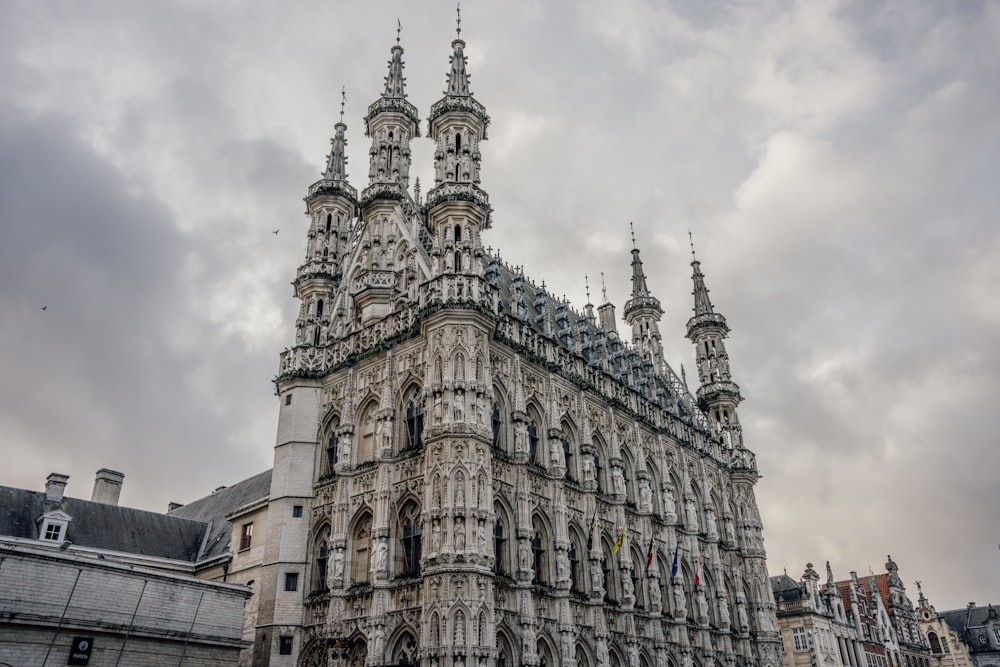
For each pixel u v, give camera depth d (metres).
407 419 40.72
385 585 36.53
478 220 44.25
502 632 35.50
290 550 41.44
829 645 79.56
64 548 47.25
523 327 44.53
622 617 43.28
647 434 53.44
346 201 53.97
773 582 86.69
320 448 44.34
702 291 72.94
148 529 53.81
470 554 34.12
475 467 36.06
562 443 43.94
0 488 47.66
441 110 47.25
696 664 48.44
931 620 115.00
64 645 30.59
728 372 69.06
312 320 49.06
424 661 32.69
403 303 44.72
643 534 48.31
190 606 34.97
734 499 62.41
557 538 40.59
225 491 63.59
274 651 38.72
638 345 71.44
